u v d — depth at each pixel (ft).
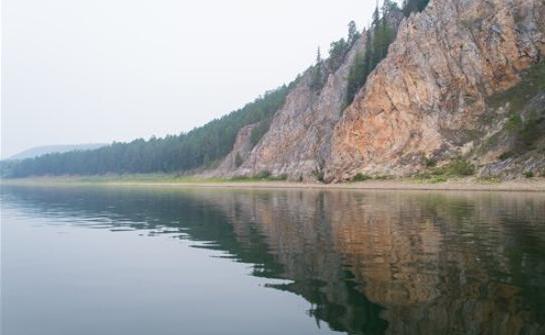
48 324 40.81
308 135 428.97
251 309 43.34
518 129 267.80
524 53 320.91
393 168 317.83
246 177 476.13
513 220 103.04
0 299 48.42
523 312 39.88
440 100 331.36
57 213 152.05
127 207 174.70
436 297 44.52
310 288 49.32
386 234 85.81
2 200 234.17
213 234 93.61
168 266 63.52
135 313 43.32
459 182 260.01
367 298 44.96
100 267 63.87
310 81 490.49
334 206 154.51
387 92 345.31
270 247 75.46
